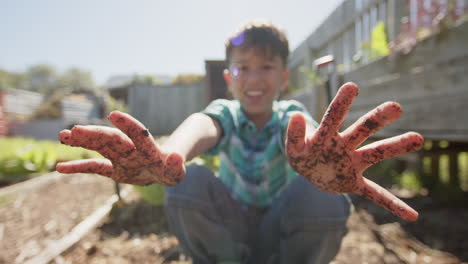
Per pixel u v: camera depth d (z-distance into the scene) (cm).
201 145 89
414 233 176
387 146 53
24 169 378
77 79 6981
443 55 177
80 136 52
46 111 1113
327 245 101
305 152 55
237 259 109
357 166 55
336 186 57
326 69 293
